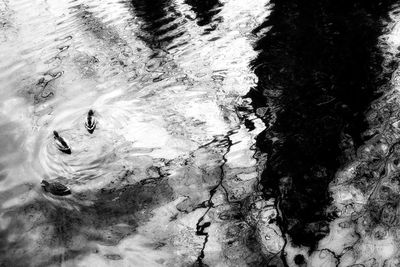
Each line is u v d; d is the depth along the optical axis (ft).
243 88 25.62
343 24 30.45
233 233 16.92
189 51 30.63
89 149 22.16
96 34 35.27
